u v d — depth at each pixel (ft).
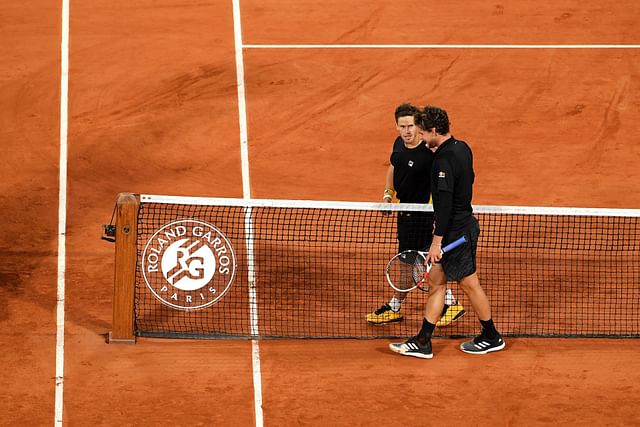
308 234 131.13
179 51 174.50
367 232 132.16
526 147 155.22
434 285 109.81
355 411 104.01
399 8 188.34
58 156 148.66
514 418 103.50
